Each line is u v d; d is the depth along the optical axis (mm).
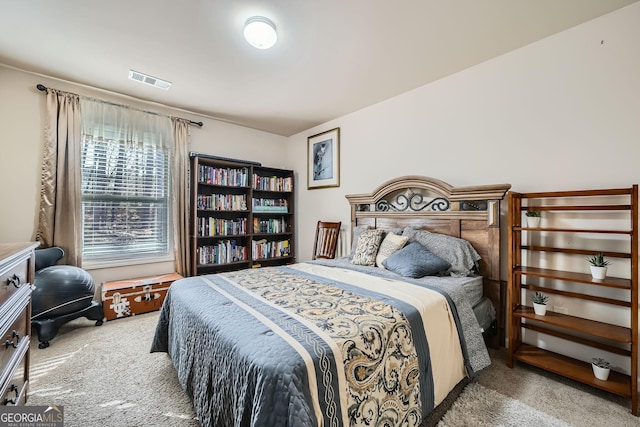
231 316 1323
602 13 1790
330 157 3844
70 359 2002
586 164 1881
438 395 1414
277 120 3875
